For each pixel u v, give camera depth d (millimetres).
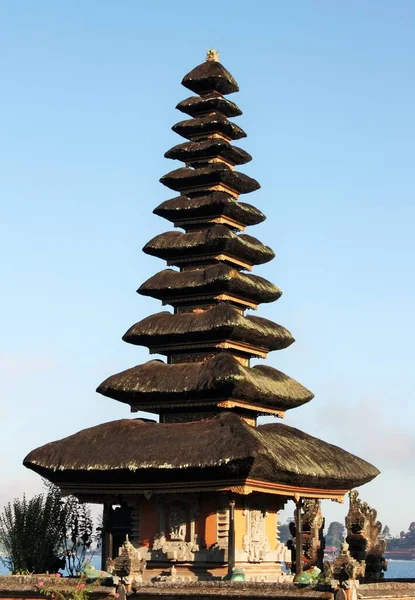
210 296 59000
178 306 60406
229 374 54438
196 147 61719
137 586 48312
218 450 51156
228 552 51750
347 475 57719
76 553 63969
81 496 57000
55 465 54781
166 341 58719
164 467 51750
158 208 61250
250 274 61312
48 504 63406
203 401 56125
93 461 53906
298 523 55781
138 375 57438
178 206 60812
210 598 47062
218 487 51938
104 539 56625
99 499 56781
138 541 55656
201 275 58844
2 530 63125
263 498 56531
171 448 52719
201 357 58500
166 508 55312
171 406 56938
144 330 58406
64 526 63656
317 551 62062
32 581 51469
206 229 61031
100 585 49375
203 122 62031
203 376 55500
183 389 55531
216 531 53969
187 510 54844
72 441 56062
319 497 57625
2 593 51344
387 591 48844
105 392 57719
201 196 61781
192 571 53844
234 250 60031
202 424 54406
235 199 62406
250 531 55062
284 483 54031
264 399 57125
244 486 51156
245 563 53969
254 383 55562
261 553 55281
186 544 54250
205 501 54531
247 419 58219
